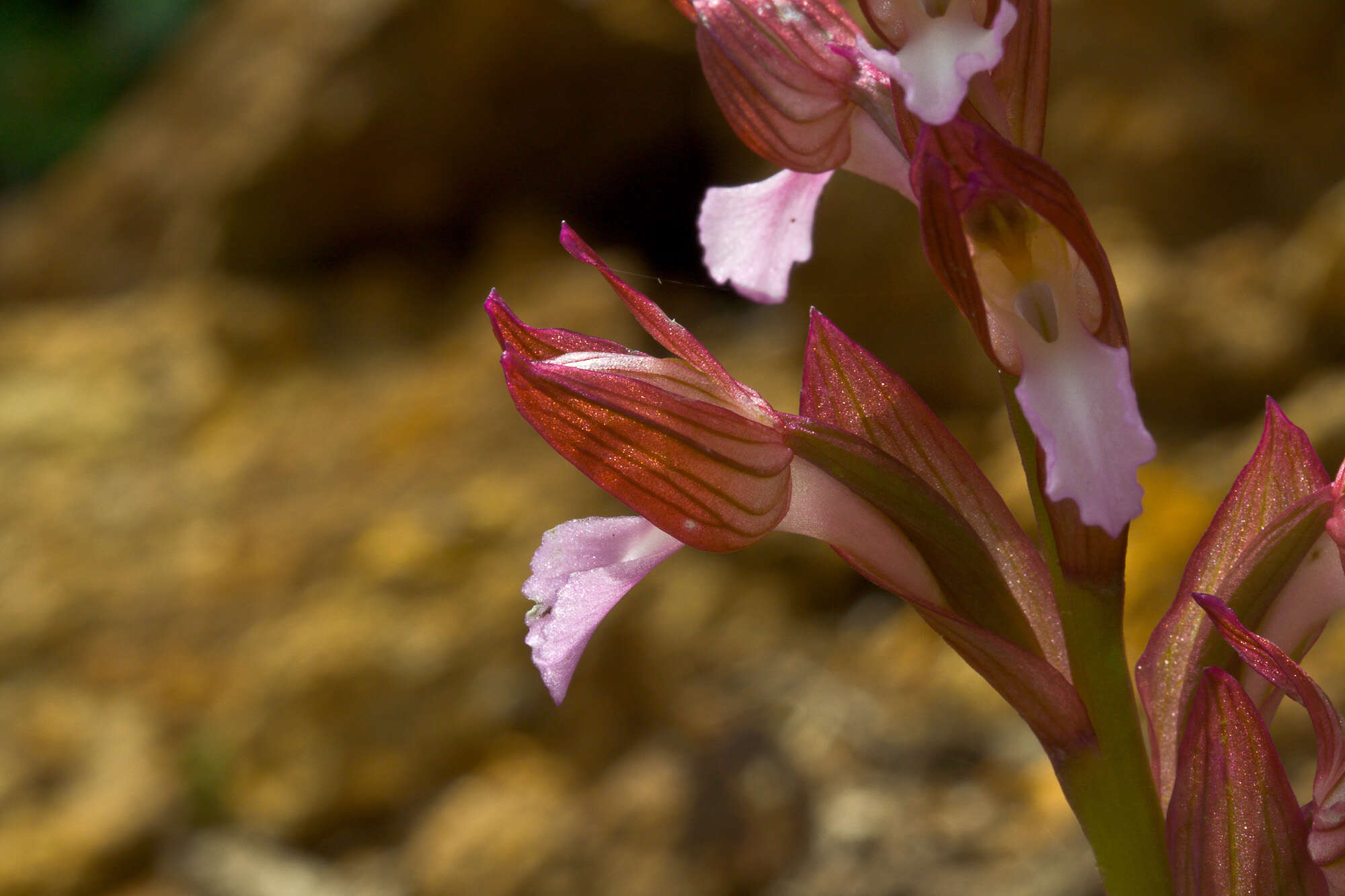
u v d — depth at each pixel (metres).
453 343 0.46
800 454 0.18
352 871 0.32
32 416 0.46
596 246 0.53
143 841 0.33
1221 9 0.40
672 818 0.31
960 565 0.18
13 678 0.37
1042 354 0.17
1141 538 0.33
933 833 0.29
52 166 0.71
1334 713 0.17
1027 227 0.17
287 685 0.35
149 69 0.73
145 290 0.54
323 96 0.52
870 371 0.18
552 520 0.38
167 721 0.36
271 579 0.38
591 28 0.50
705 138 0.53
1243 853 0.18
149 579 0.39
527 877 0.31
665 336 0.18
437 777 0.34
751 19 0.18
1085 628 0.18
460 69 0.51
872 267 0.43
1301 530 0.18
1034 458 0.18
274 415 0.45
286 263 0.54
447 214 0.54
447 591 0.37
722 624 0.36
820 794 0.31
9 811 0.34
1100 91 0.41
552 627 0.18
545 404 0.18
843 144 0.18
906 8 0.17
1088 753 0.18
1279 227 0.38
